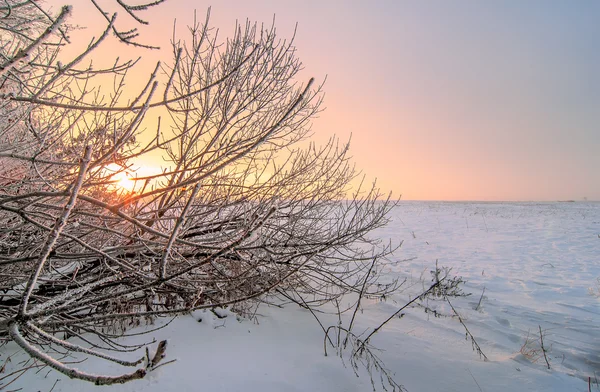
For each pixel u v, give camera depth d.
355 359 2.95
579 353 3.53
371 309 4.51
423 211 33.81
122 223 2.98
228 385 2.38
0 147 2.00
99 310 3.16
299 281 4.14
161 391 2.24
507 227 17.36
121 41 1.84
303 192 3.89
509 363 3.09
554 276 7.18
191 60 3.57
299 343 3.18
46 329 2.50
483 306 5.09
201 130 3.15
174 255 3.04
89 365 2.48
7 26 1.82
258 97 3.60
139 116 1.22
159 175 1.73
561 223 18.97
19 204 1.91
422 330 3.86
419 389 2.60
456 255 9.57
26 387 2.18
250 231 1.43
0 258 2.32
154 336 3.03
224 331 3.25
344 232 3.91
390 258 8.91
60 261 3.14
